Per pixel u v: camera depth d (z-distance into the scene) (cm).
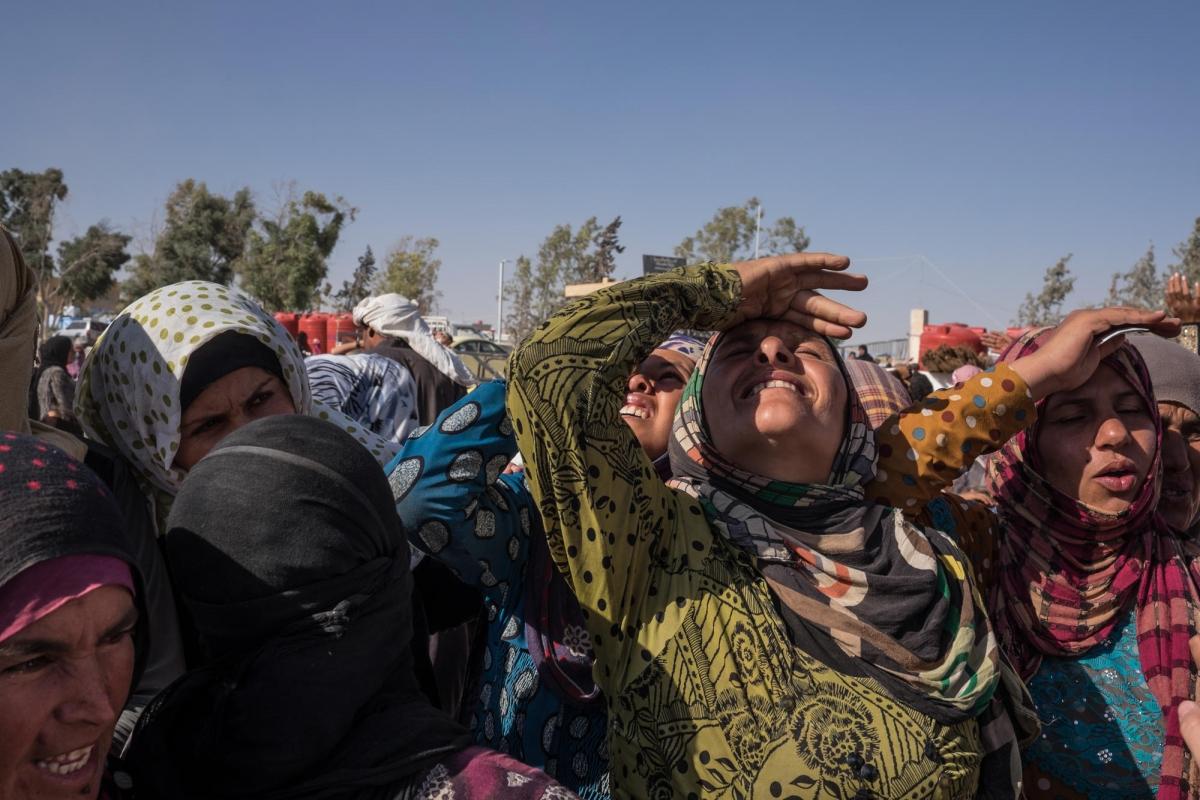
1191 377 215
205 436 195
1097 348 183
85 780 105
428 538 158
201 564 120
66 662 101
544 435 142
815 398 157
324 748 116
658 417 208
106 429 202
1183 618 180
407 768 116
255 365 197
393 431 407
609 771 159
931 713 137
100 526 104
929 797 133
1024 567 191
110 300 6519
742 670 138
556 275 5319
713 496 156
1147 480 185
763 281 163
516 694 162
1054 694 183
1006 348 209
